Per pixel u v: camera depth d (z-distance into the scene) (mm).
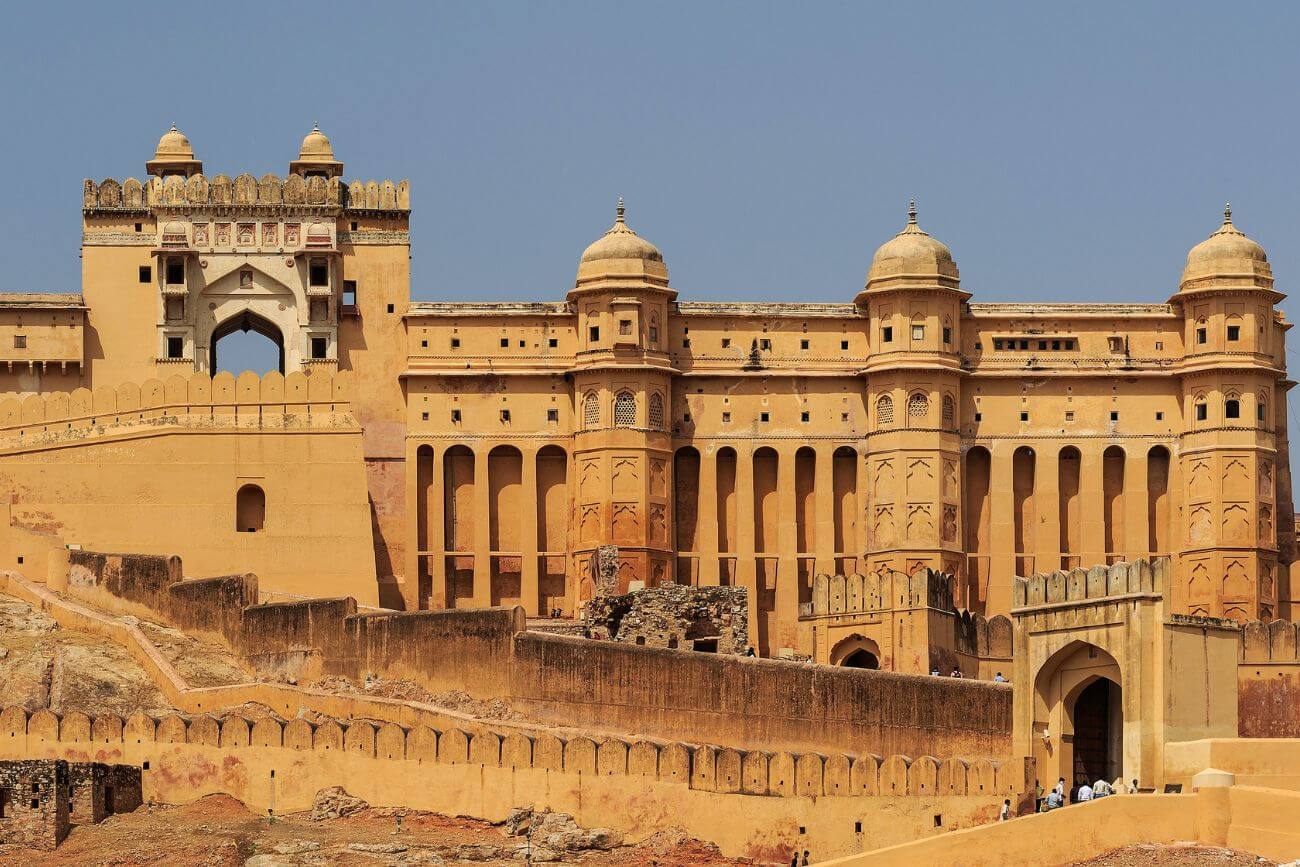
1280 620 95625
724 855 76625
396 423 107688
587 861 76062
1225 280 108125
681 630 91375
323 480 102500
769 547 107875
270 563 101625
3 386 107688
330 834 76312
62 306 107875
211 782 79750
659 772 77312
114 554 93312
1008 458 107875
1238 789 70500
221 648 89312
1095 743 79000
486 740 78562
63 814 75562
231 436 102500
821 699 82000
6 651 88000
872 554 106562
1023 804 77375
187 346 108188
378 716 82250
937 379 107125
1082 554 107562
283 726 79812
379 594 104750
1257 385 107562
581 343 107625
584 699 83375
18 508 101312
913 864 69750
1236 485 106625
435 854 75000
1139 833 70438
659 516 106188
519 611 84812
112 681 86562
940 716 81688
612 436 106250
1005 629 93375
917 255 107938
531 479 107188
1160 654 76062
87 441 102312
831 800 77250
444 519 106938
